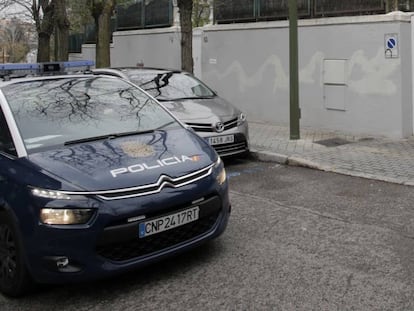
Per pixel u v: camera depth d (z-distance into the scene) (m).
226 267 4.42
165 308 3.77
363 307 3.68
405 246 4.79
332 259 4.53
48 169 3.96
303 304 3.74
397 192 6.62
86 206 3.71
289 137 10.26
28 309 3.84
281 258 4.58
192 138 4.86
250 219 5.70
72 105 4.96
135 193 3.87
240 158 9.16
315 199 6.44
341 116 10.59
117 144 4.46
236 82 12.63
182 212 4.07
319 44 10.76
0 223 4.08
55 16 16.11
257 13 12.09
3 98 4.69
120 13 17.03
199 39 14.00
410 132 9.97
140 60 16.25
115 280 4.25
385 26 9.64
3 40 35.62
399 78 9.60
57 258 3.70
